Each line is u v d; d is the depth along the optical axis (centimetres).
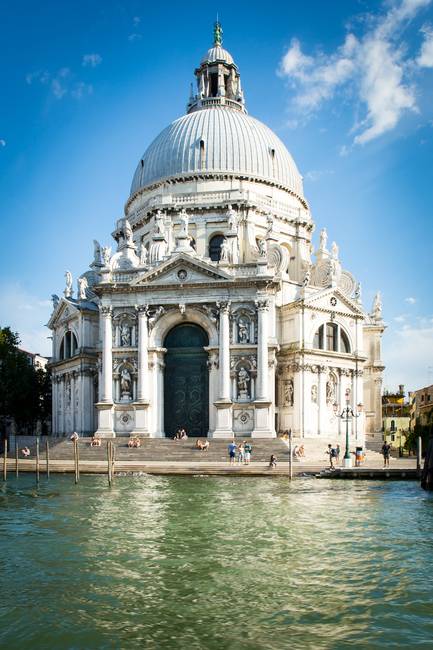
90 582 2112
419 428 9025
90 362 7225
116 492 4000
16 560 2372
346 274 7888
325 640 1666
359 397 7119
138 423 6262
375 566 2303
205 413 6469
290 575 2189
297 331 6700
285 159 8094
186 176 7519
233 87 8775
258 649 1608
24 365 8775
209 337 6372
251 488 4181
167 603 1919
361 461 5541
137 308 6378
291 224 7781
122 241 8144
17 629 1727
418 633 1712
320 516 3216
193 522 3038
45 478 4834
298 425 6606
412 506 3550
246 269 6341
